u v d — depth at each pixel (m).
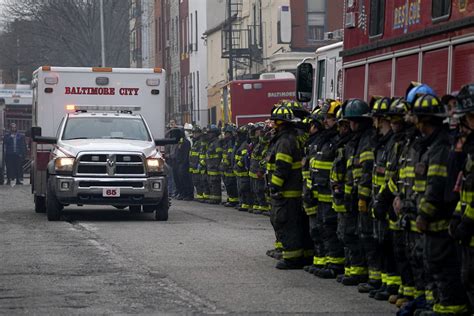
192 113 121.62
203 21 116.94
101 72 45.25
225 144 51.38
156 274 24.59
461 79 21.50
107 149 39.59
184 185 59.34
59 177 39.47
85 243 31.59
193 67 122.25
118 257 27.94
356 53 28.17
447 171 17.14
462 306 17.70
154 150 40.56
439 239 17.48
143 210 45.88
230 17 89.06
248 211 47.00
